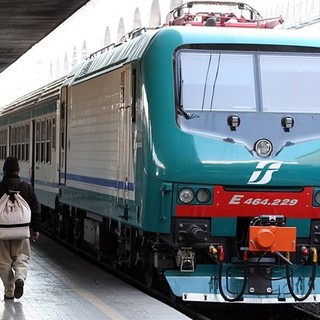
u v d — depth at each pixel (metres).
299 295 24.11
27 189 23.81
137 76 25.36
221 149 23.81
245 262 23.75
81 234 37.56
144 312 22.50
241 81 24.44
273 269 24.05
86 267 32.31
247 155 23.84
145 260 27.12
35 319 21.47
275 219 23.86
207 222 23.95
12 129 61.19
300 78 24.72
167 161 23.66
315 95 24.67
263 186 23.95
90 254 37.94
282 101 24.48
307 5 49.97
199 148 23.73
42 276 29.58
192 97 24.12
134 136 25.64
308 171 24.05
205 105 24.12
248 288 23.92
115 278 29.22
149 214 24.03
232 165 23.73
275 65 24.67
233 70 24.47
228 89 24.34
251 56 24.61
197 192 23.73
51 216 46.94
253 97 24.38
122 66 27.50
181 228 23.83
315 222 24.44
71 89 36.75
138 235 27.64
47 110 45.03
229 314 26.11
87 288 26.81
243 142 23.98
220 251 23.62
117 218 27.89
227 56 24.50
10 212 23.11
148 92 24.27
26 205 23.38
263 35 24.80
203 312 26.36
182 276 24.12
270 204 24.00
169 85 24.09
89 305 23.56
